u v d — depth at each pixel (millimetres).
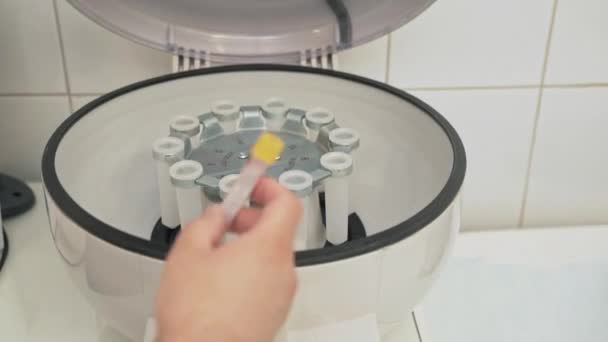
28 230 672
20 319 551
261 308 281
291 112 560
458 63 755
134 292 391
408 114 542
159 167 510
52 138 474
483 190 840
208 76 592
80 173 499
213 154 515
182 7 630
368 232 547
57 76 736
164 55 732
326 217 509
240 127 559
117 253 378
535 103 784
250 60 631
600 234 766
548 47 751
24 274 607
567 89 776
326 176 472
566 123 799
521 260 726
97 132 527
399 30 733
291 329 397
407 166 537
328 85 593
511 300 698
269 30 634
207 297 272
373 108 572
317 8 640
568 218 854
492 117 791
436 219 402
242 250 285
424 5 596
